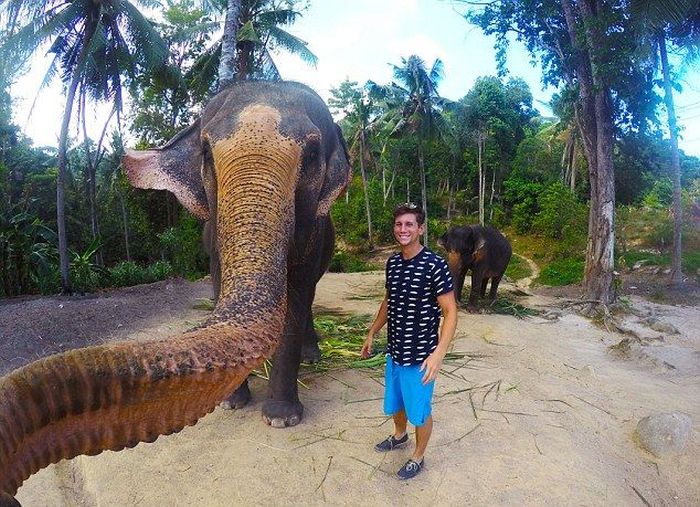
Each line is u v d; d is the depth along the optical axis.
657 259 20.06
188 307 10.05
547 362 6.59
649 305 12.96
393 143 44.84
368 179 52.47
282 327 2.18
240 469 3.68
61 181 15.89
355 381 5.38
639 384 6.04
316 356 5.91
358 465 3.75
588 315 11.06
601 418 4.84
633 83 13.99
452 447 4.04
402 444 4.02
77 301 11.70
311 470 3.68
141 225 31.16
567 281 20.41
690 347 8.16
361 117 42.56
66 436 1.50
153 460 3.81
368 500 3.38
